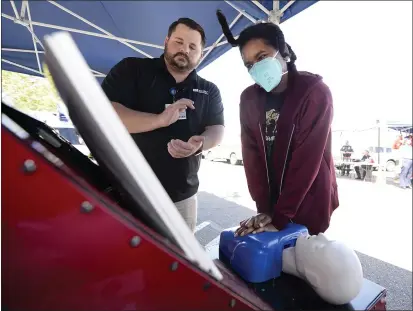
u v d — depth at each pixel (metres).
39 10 3.59
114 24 3.84
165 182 1.71
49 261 0.46
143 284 0.53
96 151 0.63
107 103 0.44
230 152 13.02
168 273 0.56
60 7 3.40
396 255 3.35
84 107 0.44
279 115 1.10
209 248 1.18
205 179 8.84
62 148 0.85
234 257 0.95
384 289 0.92
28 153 0.43
